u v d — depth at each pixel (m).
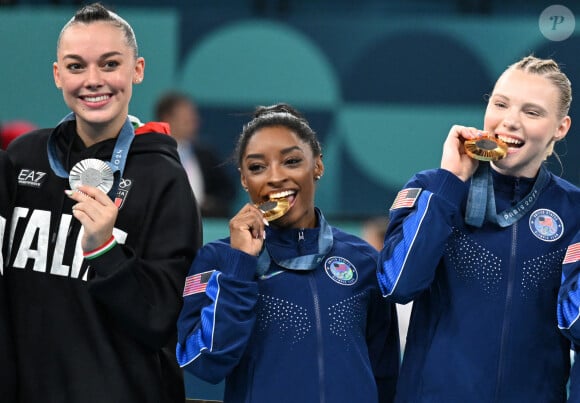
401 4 29.53
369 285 13.31
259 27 27.98
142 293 12.69
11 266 13.20
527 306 12.80
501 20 27.47
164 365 13.59
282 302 12.89
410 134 27.78
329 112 27.91
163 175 13.32
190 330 12.66
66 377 12.87
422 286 12.64
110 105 13.26
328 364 12.73
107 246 12.52
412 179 13.34
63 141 13.61
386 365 13.64
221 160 27.12
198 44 27.98
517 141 12.96
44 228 13.19
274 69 27.98
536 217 13.10
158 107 26.77
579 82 26.91
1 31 27.30
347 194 27.81
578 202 13.27
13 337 13.06
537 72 13.09
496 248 12.93
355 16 29.12
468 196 13.01
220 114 27.92
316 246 13.27
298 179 13.07
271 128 13.16
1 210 13.11
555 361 12.84
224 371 12.52
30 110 27.39
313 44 27.92
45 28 27.31
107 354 12.88
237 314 12.42
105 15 13.40
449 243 13.05
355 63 27.86
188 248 13.18
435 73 27.69
